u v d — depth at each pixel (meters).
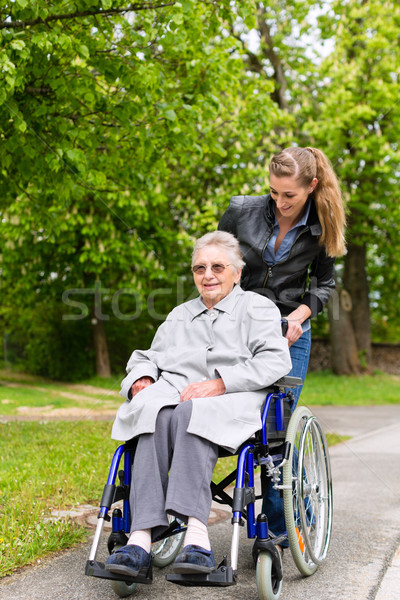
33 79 5.04
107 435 5.76
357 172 14.87
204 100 6.20
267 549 2.03
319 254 2.78
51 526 2.78
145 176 6.58
